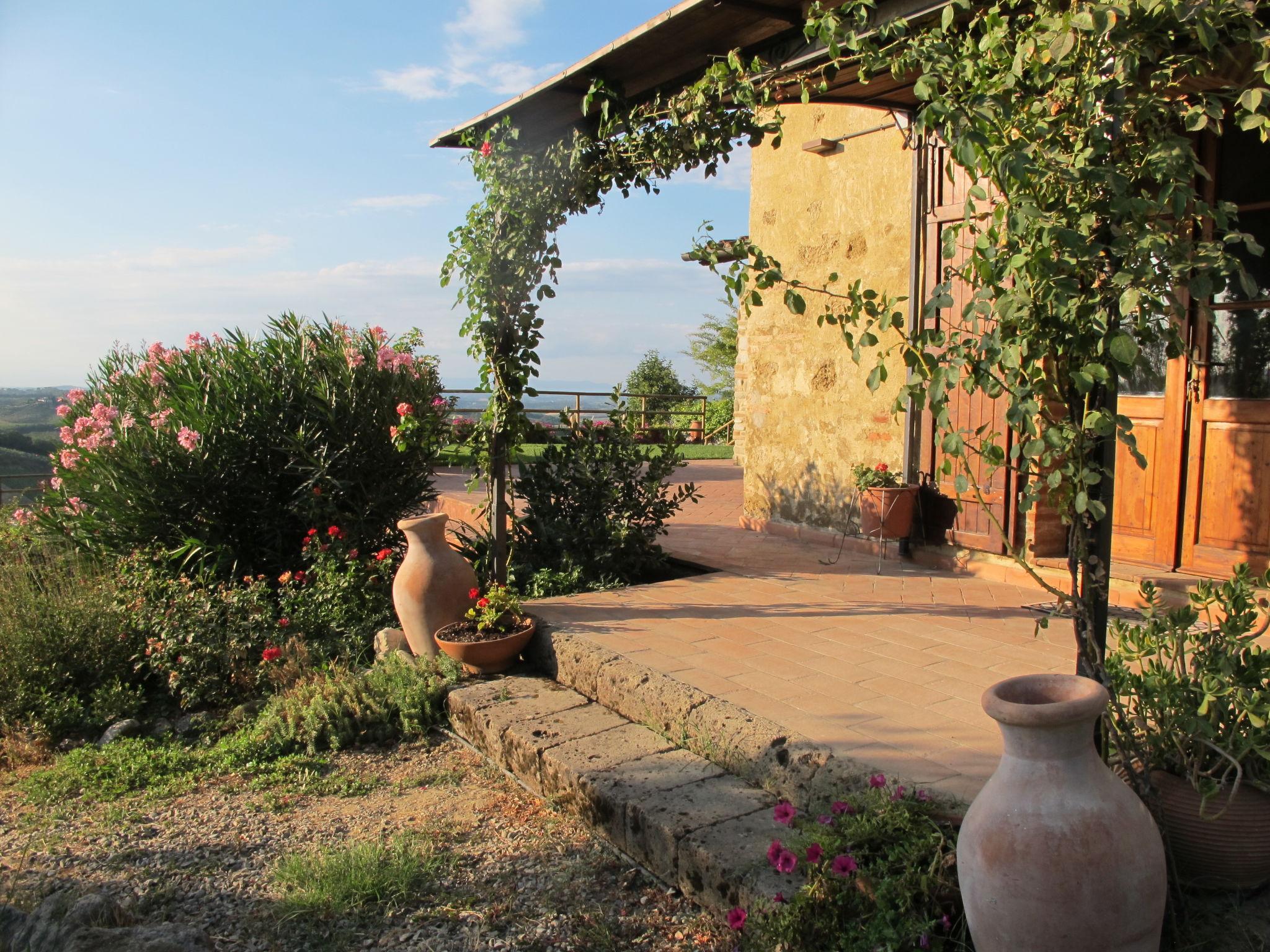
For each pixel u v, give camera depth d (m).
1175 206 2.09
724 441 19.78
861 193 6.65
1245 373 4.63
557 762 3.49
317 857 3.18
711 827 2.88
